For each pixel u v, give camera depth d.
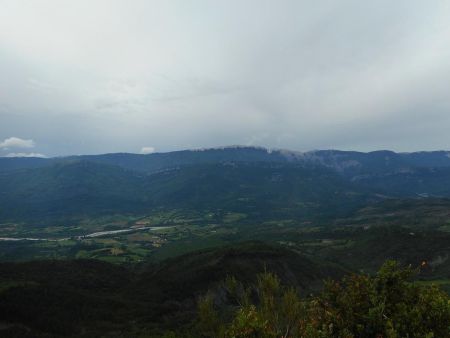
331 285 22.53
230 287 25.02
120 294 117.19
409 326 19.75
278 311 22.30
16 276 116.25
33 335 77.81
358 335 20.45
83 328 86.69
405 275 21.81
